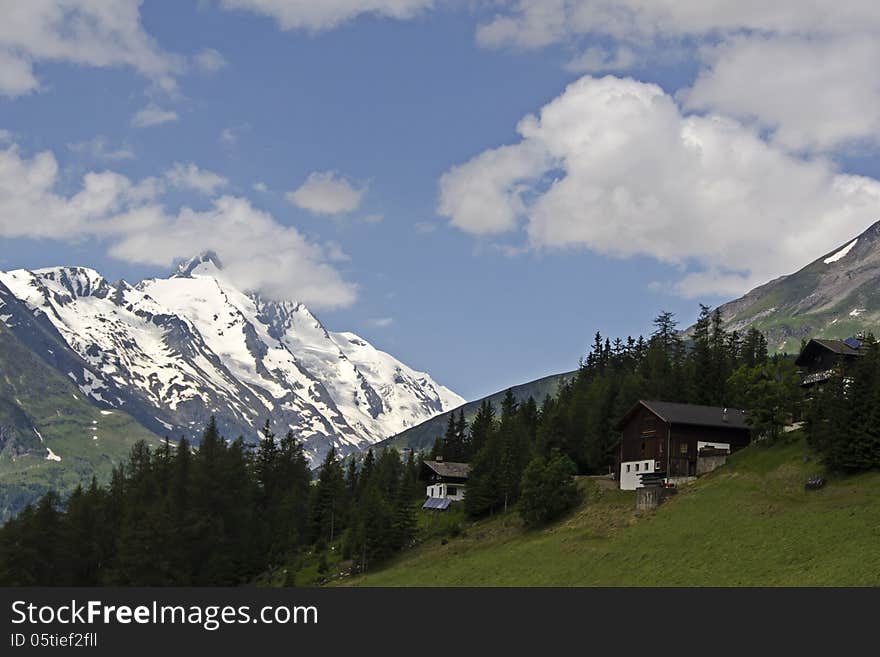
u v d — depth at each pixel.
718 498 146.62
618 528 149.88
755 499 141.62
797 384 162.38
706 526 137.38
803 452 150.25
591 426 197.75
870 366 149.88
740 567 120.12
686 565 126.25
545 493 168.88
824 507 130.25
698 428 166.75
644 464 168.25
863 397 140.62
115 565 182.88
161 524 181.38
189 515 188.25
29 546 181.00
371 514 182.12
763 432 165.38
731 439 168.25
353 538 188.88
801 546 120.12
